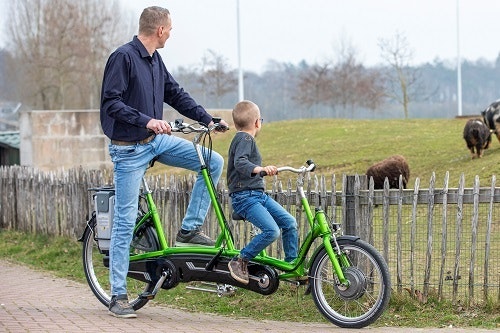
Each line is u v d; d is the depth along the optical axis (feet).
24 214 64.28
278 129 110.83
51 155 104.32
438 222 40.29
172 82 32.14
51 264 50.26
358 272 28.58
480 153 70.13
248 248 29.50
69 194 57.11
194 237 31.09
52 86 209.46
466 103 271.49
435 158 74.95
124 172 30.63
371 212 33.83
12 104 246.27
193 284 37.96
